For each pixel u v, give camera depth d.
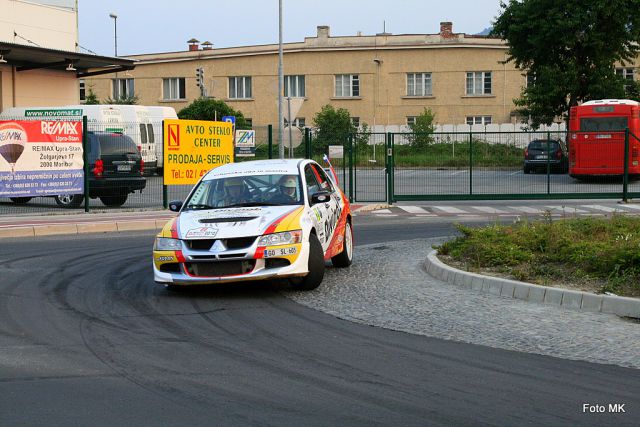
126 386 5.95
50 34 35.31
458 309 8.76
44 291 10.11
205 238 9.47
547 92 40.88
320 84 57.78
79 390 5.85
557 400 5.57
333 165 27.53
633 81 42.09
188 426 5.04
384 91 57.16
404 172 25.67
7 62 32.81
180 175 21.94
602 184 27.05
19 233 16.86
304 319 8.38
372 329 7.89
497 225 13.66
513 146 25.48
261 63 58.69
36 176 19.67
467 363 6.57
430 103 56.81
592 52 40.25
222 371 6.37
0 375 6.27
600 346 7.07
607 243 11.05
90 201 24.39
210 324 8.17
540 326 7.88
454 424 5.07
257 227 9.55
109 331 7.86
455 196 24.62
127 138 22.39
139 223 18.42
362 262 12.56
